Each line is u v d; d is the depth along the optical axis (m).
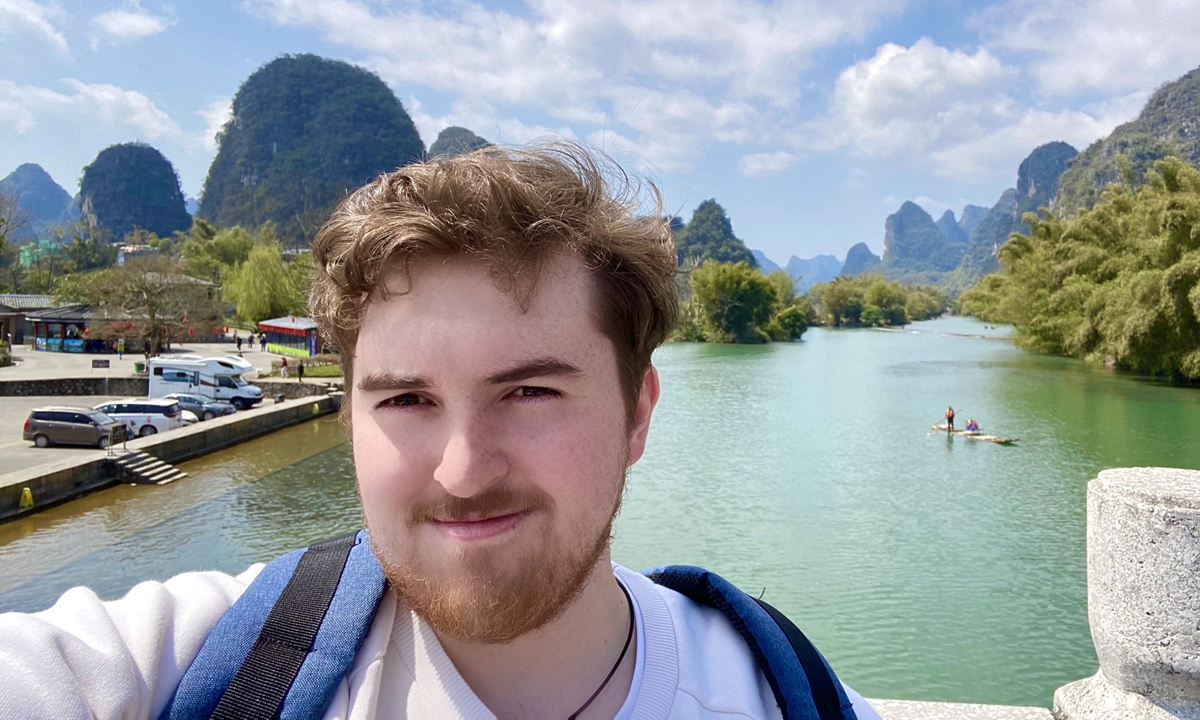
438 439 0.79
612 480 0.87
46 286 81.56
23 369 38.47
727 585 1.09
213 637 0.84
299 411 29.94
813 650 1.07
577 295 0.84
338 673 0.80
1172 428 28.39
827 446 26.48
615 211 0.92
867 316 133.00
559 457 0.80
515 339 0.78
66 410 22.11
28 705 0.65
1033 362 55.28
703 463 23.78
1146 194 45.91
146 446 21.42
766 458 24.52
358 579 0.89
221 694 0.79
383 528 0.82
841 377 49.12
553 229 0.80
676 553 14.84
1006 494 19.61
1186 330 36.34
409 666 0.86
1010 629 10.97
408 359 0.78
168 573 14.16
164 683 0.80
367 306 0.83
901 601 12.14
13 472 18.78
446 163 0.84
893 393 40.50
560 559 0.81
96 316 42.72
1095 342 45.50
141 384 34.56
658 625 0.99
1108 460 23.58
